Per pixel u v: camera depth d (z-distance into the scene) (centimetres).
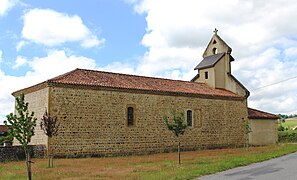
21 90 3038
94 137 2798
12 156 2475
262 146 3762
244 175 1501
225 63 4150
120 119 2961
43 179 1530
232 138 3750
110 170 1812
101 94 2883
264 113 4231
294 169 1608
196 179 1455
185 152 3166
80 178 1526
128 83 3166
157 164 2067
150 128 3134
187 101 3434
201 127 3503
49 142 2592
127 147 2972
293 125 7212
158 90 3216
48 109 2612
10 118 1438
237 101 3866
